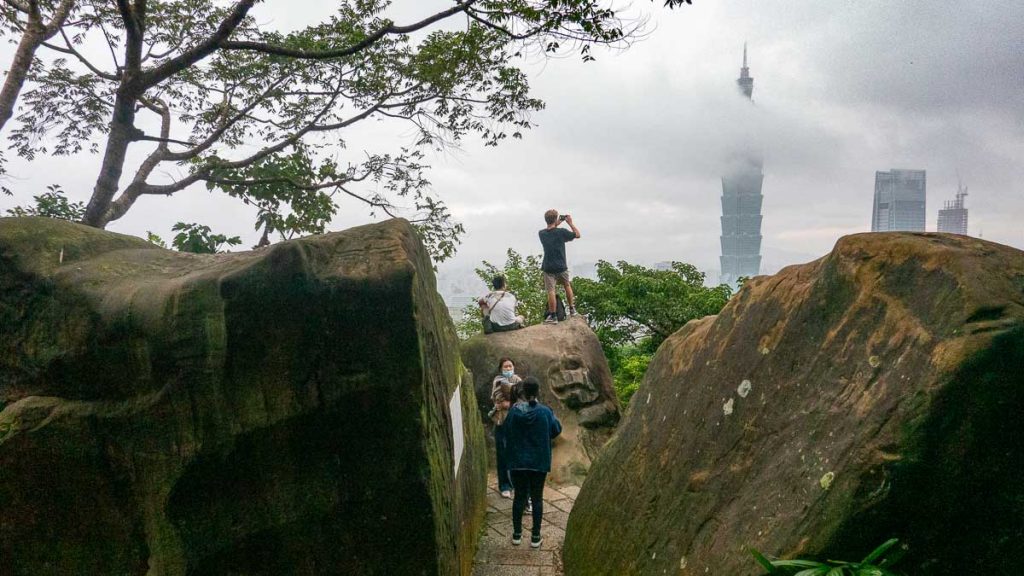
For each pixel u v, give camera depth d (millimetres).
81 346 2479
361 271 2432
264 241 11047
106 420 2432
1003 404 1835
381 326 2438
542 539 5207
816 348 2500
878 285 2289
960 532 1947
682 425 3287
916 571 1973
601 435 8109
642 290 12953
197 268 2801
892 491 1925
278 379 2430
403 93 10812
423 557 2584
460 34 9172
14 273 2594
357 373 2453
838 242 2578
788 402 2543
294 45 10375
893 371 2070
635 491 3527
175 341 2381
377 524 2561
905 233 2350
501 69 9445
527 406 5031
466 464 4543
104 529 2500
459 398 4352
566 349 8492
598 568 3633
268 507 2496
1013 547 1928
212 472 2445
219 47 7754
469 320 15734
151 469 2439
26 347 2549
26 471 2436
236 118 10836
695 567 2650
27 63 7980
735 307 3254
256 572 2516
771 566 2078
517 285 14516
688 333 3877
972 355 1827
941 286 2035
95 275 2619
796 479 2277
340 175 11367
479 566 4633
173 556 2432
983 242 2191
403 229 2723
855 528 1992
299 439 2480
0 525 2459
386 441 2523
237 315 2375
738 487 2627
